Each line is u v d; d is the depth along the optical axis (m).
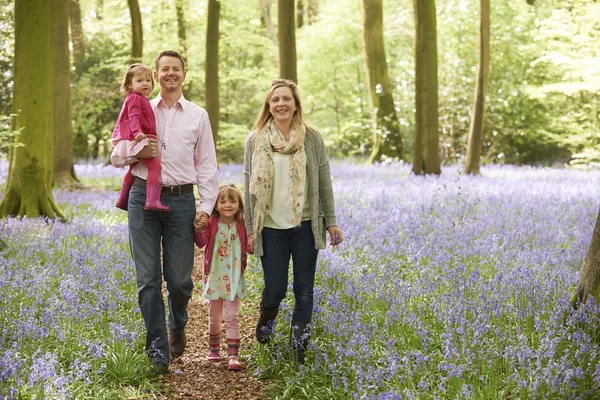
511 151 28.92
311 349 4.79
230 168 22.78
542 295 5.49
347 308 5.48
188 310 6.62
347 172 19.89
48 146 11.04
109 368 4.64
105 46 29.56
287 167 4.91
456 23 28.42
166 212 4.81
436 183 15.86
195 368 5.05
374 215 10.29
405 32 32.41
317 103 34.19
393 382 4.18
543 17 28.83
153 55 26.06
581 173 21.14
